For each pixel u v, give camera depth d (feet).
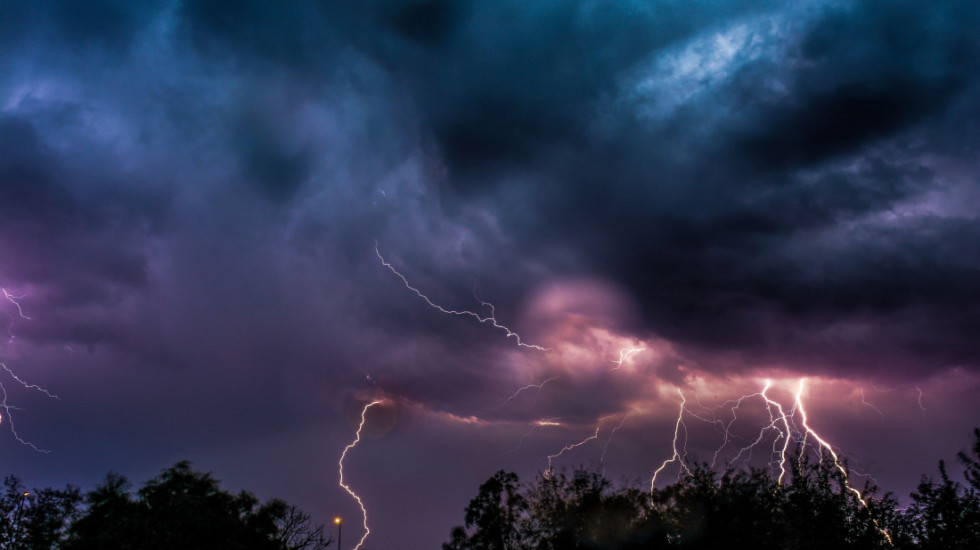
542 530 85.40
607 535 79.20
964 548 56.70
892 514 62.54
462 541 95.20
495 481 96.68
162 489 78.95
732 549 67.97
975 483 60.08
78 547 73.97
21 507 80.64
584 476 86.63
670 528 75.51
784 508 66.49
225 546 74.43
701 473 74.49
